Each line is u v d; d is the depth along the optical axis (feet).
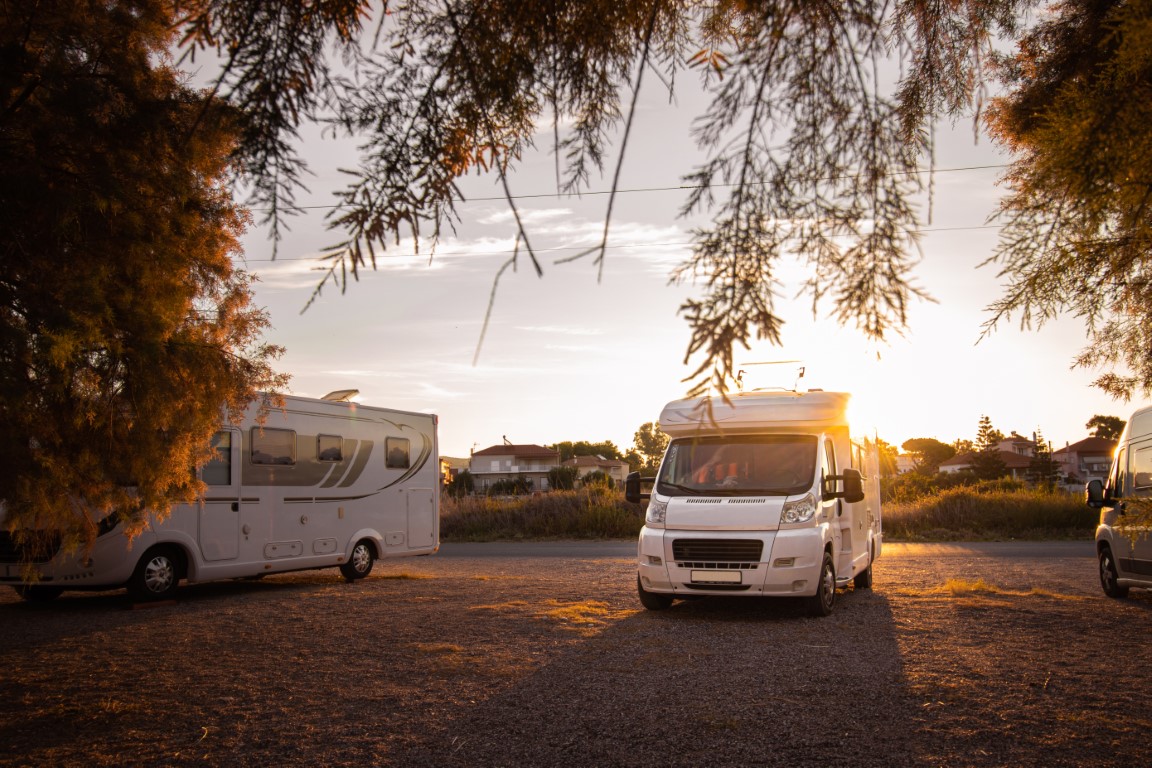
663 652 25.54
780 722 17.75
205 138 9.08
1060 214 9.02
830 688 20.56
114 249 17.04
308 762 15.96
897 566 52.21
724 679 21.81
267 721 18.80
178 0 8.84
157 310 17.90
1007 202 9.46
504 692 20.86
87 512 20.01
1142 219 8.47
